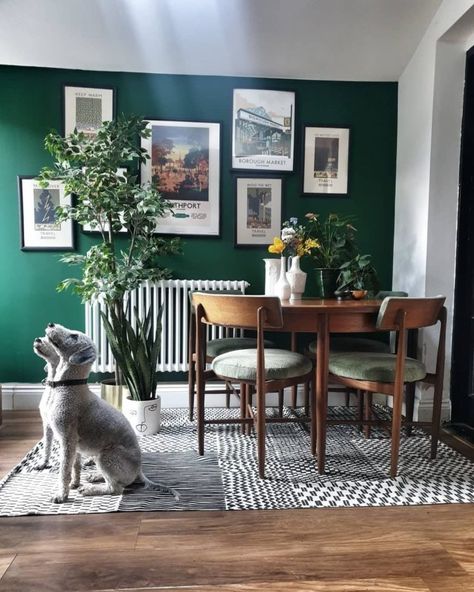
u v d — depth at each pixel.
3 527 1.53
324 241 2.74
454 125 2.66
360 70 2.99
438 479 1.94
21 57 2.79
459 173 2.68
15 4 2.47
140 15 2.56
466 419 2.70
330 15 2.60
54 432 1.71
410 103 2.92
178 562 1.34
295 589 1.23
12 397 2.93
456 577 1.29
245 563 1.34
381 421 2.08
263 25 2.64
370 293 2.63
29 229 2.95
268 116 3.05
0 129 2.89
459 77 2.63
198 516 1.61
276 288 2.41
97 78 2.93
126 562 1.34
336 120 3.10
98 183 2.46
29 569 1.31
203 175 3.03
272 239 3.10
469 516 1.63
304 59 2.88
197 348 2.13
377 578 1.28
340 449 2.27
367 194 3.14
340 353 2.29
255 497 1.75
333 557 1.38
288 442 2.36
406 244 2.97
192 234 3.05
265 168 3.07
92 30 2.63
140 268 2.56
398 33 2.72
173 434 2.47
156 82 2.97
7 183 2.92
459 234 2.69
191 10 2.55
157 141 2.99
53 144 2.45
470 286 2.68
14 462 2.06
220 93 3.02
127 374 2.46
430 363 2.75
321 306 1.95
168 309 2.95
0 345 2.97
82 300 2.79
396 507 1.70
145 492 1.78
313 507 1.68
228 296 1.90
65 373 1.67
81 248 3.00
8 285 2.96
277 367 1.96
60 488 1.68
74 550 1.40
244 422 2.14
